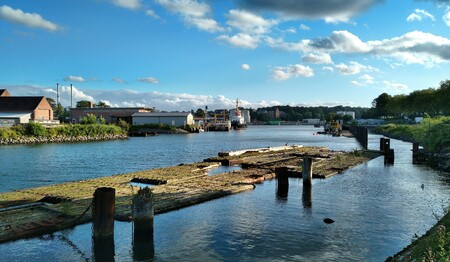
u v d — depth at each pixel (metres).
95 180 28.62
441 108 130.00
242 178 30.06
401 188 28.09
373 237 16.84
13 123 99.62
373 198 24.58
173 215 19.98
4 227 16.34
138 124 156.25
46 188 24.92
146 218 16.64
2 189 30.19
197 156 58.59
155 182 27.73
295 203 23.00
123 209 19.61
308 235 17.08
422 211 21.27
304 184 28.20
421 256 11.69
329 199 24.19
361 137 85.69
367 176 33.84
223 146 81.62
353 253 14.97
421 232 17.52
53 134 96.38
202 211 20.86
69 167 44.28
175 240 16.33
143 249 15.27
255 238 16.67
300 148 64.75
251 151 55.84
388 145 49.75
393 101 187.00
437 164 41.97
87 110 165.88
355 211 21.25
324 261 14.20
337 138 116.44
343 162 42.91
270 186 28.27
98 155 59.31
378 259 14.38
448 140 49.09
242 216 20.02
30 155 58.16
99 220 15.85
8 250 14.84
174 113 166.12
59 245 15.50
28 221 17.25
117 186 26.00
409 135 94.69
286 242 16.17
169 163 49.09
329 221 19.02
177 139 111.88
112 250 15.16
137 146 80.81
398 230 17.84
